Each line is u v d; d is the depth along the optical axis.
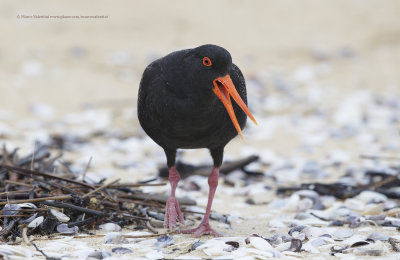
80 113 16.14
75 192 8.50
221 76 7.78
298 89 18.14
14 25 21.89
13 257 6.70
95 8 23.42
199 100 7.88
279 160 12.59
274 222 8.76
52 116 15.77
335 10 24.20
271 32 22.73
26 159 9.74
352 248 7.36
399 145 13.30
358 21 23.41
